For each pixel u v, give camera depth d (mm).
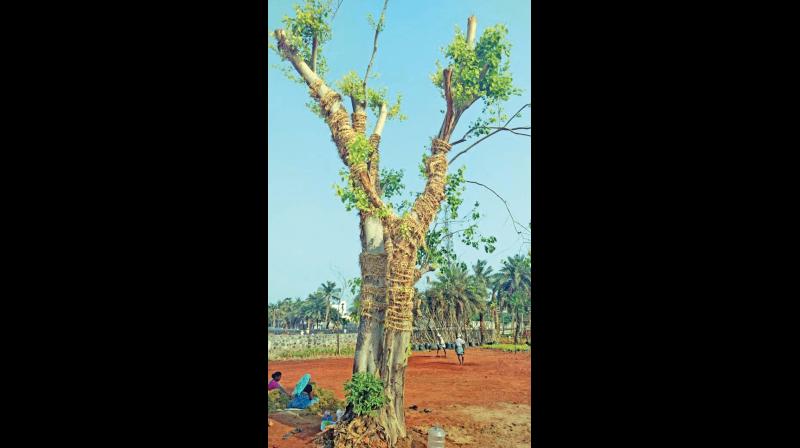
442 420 6602
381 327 6777
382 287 6828
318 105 7133
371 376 6672
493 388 7043
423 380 7078
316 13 7031
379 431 6512
